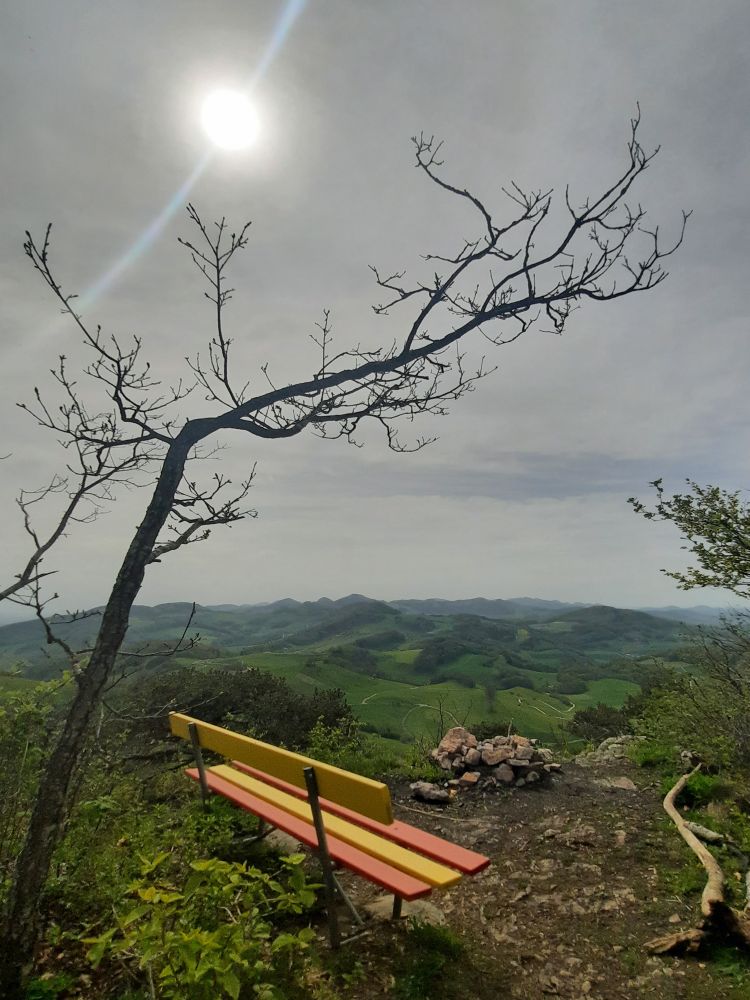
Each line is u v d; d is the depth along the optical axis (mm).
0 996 2207
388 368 3301
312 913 3252
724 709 5848
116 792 4285
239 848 3846
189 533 2809
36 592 2584
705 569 5180
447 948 2887
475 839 4738
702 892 3541
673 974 2783
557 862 4156
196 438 2934
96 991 2434
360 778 2562
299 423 3211
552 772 6531
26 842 2352
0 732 3303
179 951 1779
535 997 2656
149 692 10469
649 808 5246
